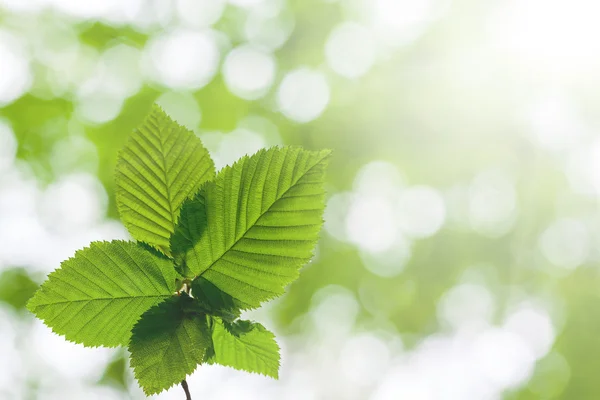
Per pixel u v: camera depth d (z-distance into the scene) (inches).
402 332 233.8
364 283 229.1
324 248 223.8
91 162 203.9
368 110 208.8
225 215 33.1
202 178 33.7
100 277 33.2
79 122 197.5
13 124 193.5
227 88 205.5
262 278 33.0
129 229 33.6
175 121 33.8
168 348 32.8
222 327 33.5
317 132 211.2
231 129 210.8
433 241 221.3
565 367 207.6
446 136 209.6
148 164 33.7
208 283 33.1
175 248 33.0
